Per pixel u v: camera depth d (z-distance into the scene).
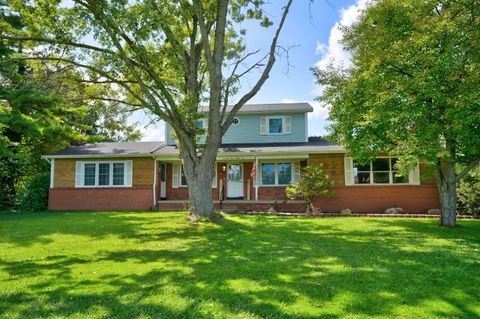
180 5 11.59
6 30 10.55
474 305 3.77
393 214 13.77
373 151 10.81
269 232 9.17
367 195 15.38
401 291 4.22
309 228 9.98
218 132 11.24
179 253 6.52
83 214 14.50
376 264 5.57
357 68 11.39
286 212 15.35
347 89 10.93
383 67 9.24
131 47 10.59
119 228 9.98
